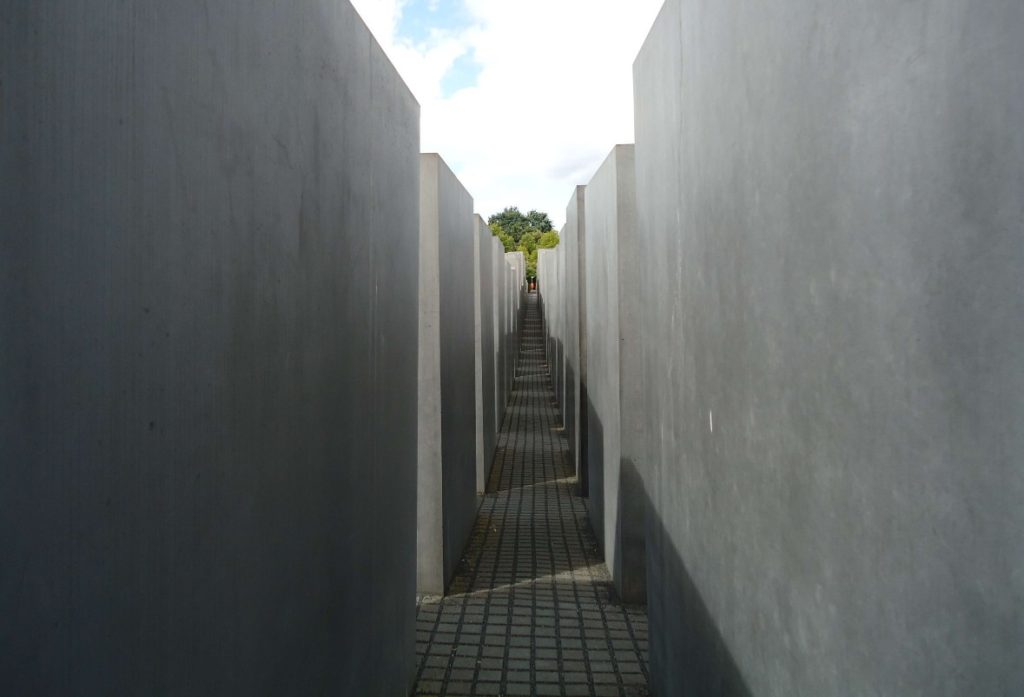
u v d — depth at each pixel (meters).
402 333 3.67
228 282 1.65
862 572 1.46
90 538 1.15
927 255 1.20
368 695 2.98
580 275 8.68
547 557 6.47
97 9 1.17
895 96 1.29
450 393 5.84
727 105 2.28
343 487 2.62
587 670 4.28
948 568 1.17
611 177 5.57
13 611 0.99
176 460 1.43
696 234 2.71
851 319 1.48
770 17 1.89
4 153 0.97
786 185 1.81
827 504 1.61
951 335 1.14
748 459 2.15
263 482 1.87
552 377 18.02
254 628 1.81
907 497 1.28
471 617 5.08
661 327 3.42
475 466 7.57
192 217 1.48
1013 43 0.98
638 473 5.28
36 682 1.03
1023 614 0.99
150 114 1.32
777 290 1.89
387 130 3.29
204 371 1.54
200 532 1.53
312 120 2.24
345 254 2.61
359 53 2.79
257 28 1.81
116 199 1.22
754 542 2.11
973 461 1.09
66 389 1.10
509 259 26.91
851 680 1.51
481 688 4.07
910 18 1.23
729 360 2.33
